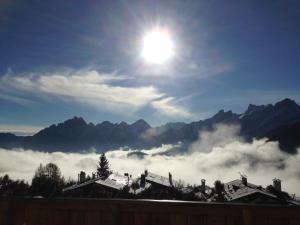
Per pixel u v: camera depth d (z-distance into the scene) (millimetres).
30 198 4988
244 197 45062
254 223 4332
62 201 4871
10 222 5016
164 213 4609
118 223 4684
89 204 4809
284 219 4277
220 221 4441
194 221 4520
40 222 4953
